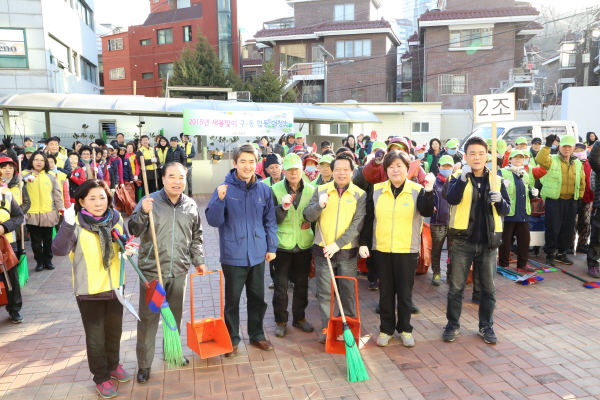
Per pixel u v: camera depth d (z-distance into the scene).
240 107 13.88
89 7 24.67
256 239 3.92
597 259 5.93
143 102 12.94
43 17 16.34
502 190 4.17
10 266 4.58
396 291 4.12
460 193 4.02
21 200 5.58
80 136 17.80
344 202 4.03
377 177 4.53
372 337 4.36
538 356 3.93
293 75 29.42
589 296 5.32
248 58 42.03
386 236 4.01
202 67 27.44
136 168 11.40
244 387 3.51
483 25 25.64
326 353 4.05
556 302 5.15
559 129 9.13
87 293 3.25
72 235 3.19
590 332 4.38
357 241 4.15
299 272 4.41
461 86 26.20
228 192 3.88
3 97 12.06
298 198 4.29
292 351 4.09
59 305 5.28
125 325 4.68
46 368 3.84
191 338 3.89
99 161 10.28
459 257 4.17
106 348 3.51
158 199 3.56
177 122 19.02
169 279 3.61
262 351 4.08
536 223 6.61
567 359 3.87
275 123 11.81
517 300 5.23
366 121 16.38
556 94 26.69
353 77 28.66
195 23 36.47
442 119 22.11
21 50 16.12
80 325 4.72
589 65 25.14
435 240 5.73
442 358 3.93
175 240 3.59
